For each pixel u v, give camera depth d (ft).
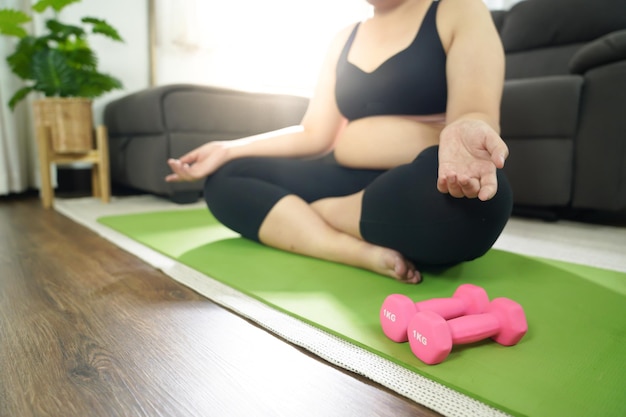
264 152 3.34
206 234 3.77
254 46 8.74
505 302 1.69
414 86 2.69
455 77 2.46
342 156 3.07
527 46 7.23
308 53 9.29
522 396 1.33
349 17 9.60
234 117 6.00
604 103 4.27
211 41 8.21
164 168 5.61
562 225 4.69
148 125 5.74
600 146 4.33
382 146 2.77
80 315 2.00
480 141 1.80
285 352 1.67
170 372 1.49
